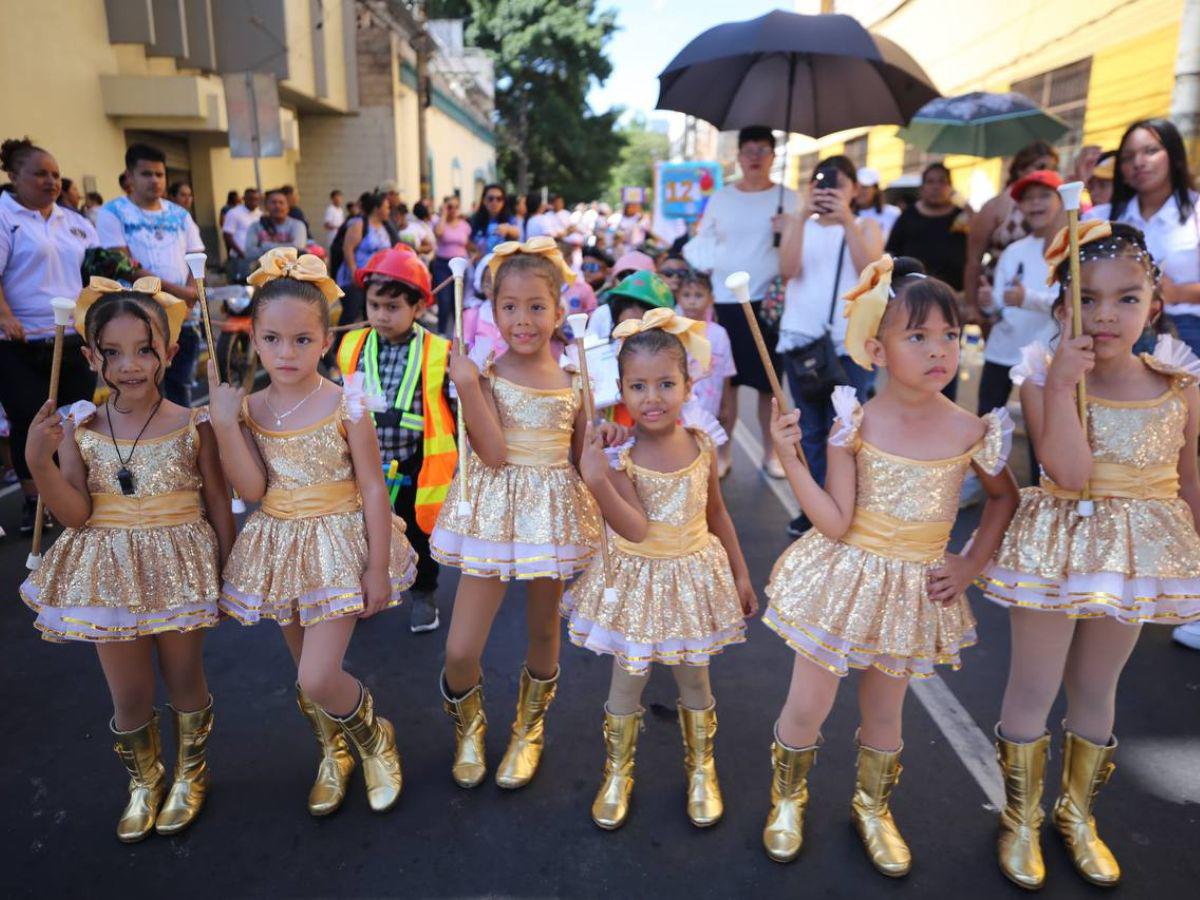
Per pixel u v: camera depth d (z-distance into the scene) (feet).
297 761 9.21
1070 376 6.60
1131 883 7.52
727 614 7.86
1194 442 7.27
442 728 9.82
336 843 8.02
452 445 10.88
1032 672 7.45
